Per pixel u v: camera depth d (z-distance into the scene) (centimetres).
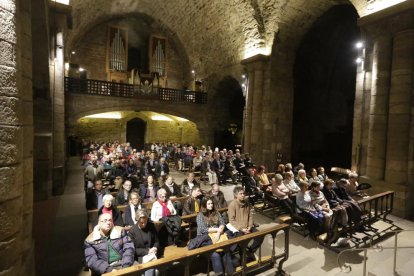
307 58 1659
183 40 2120
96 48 2017
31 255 303
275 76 1369
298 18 1299
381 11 738
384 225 631
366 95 845
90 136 2027
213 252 334
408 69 702
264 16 1321
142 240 378
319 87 1761
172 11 1912
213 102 2044
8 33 242
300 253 485
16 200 251
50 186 821
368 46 830
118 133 2123
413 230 603
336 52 1695
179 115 1961
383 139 758
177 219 454
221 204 554
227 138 2150
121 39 2084
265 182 823
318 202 590
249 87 1438
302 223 604
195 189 538
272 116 1371
